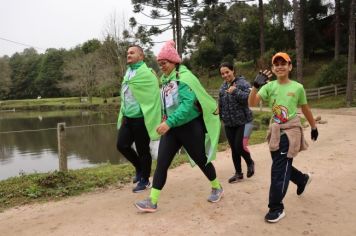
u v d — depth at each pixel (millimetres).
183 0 29031
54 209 4613
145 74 4934
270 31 36219
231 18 45094
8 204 4848
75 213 4414
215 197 4523
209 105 4250
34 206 4766
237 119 5191
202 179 5641
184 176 5906
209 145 4418
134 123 5043
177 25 28734
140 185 5199
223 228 3770
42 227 4039
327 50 36719
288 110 3902
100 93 47906
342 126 11633
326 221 3895
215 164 6750
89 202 4809
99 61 47219
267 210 4215
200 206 4406
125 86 5059
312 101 25938
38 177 5691
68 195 5164
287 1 43281
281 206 3941
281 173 3867
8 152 15031
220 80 39000
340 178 5414
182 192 5020
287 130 3893
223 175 5898
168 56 4215
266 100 4109
